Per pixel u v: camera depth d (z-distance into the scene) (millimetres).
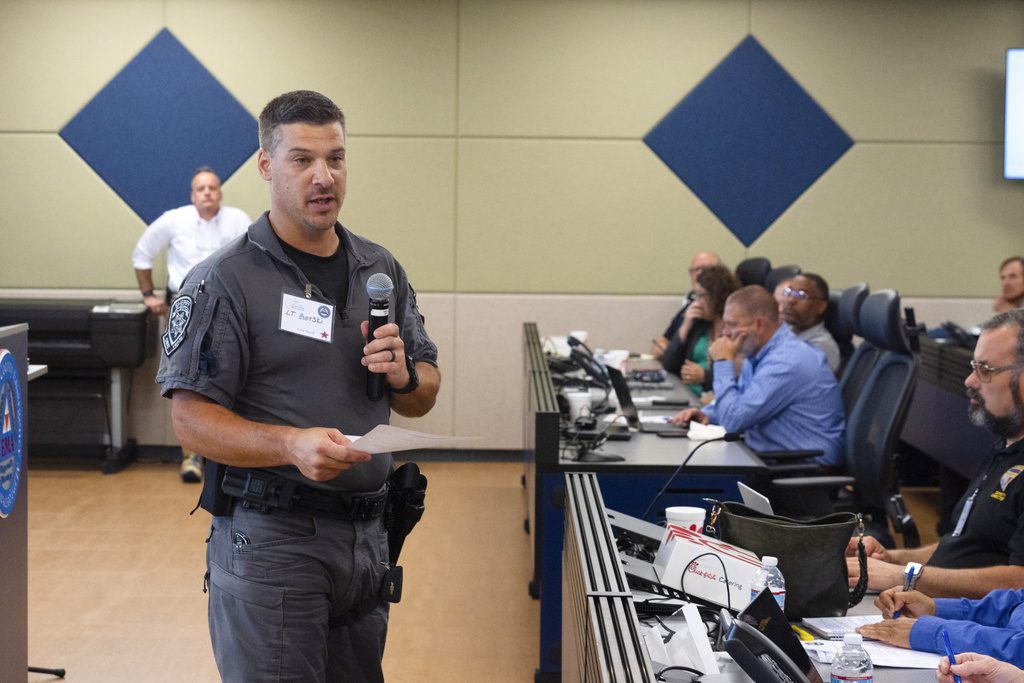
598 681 1458
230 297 1951
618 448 3453
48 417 6211
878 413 3820
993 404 2488
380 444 1816
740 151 6418
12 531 2699
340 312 2059
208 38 6262
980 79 6363
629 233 6469
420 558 4645
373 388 2051
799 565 2186
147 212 6352
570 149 6406
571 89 6363
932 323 6516
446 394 6535
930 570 2367
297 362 2002
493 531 5051
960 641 2008
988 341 2490
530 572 4477
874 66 6359
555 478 3211
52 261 6363
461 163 6398
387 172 6395
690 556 2191
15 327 2727
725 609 2131
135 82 6270
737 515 2262
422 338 2322
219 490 1979
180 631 3750
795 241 6473
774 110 6387
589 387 4402
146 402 6344
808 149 6414
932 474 5812
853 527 2201
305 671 1989
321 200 1972
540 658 3197
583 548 1968
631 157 6418
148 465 6242
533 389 3615
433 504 5512
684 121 6391
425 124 6363
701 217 6461
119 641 3652
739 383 4176
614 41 6336
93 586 4176
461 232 6445
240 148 6340
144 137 6309
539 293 6512
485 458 6562
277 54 6293
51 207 6336
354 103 6348
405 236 6441
